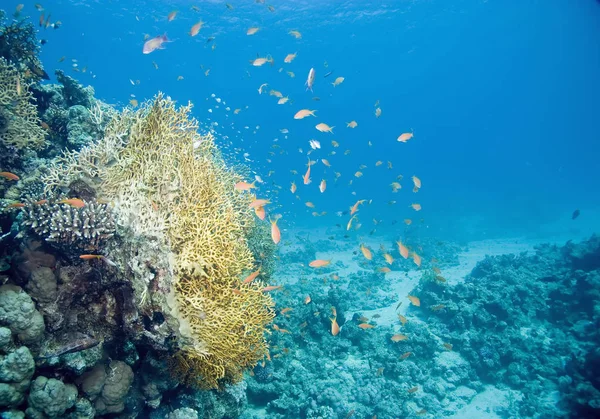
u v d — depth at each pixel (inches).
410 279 652.7
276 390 316.2
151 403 172.7
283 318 393.7
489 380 390.3
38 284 136.1
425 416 331.0
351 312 506.3
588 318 459.2
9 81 214.8
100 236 143.6
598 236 716.7
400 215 1771.7
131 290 146.1
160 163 173.5
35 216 144.3
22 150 207.8
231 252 159.5
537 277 571.8
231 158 431.5
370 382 348.8
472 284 490.0
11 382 120.6
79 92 296.2
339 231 1338.6
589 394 323.9
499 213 1760.6
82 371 139.4
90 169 163.8
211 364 155.2
